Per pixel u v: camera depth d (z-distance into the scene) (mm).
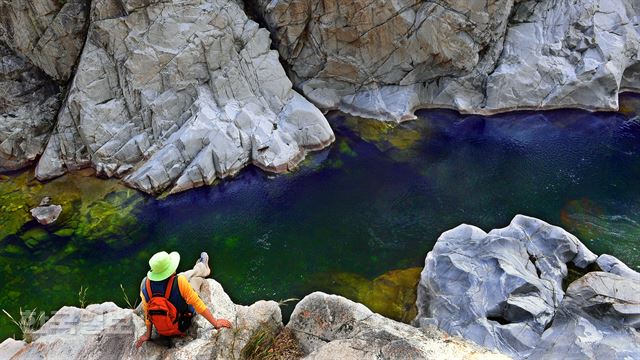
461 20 14328
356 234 11430
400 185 12789
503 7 14586
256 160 13266
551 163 13312
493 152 13836
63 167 13258
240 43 14094
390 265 10578
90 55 13297
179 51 13258
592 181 12594
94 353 4750
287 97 14578
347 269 10539
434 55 14945
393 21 14289
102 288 10203
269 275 10484
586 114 15016
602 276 7148
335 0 14008
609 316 6660
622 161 13211
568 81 14961
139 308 5523
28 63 14305
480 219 11672
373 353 4223
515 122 14930
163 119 13438
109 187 12781
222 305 5309
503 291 8414
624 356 5992
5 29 13711
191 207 12266
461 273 8969
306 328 5148
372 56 14984
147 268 10680
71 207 12219
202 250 11117
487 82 15312
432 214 11867
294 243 11250
